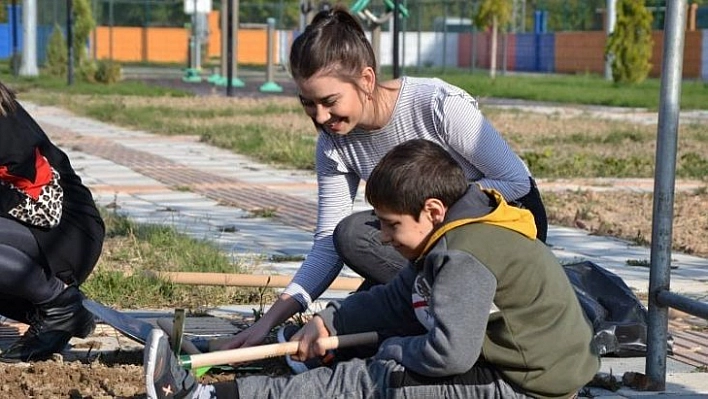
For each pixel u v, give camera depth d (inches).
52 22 3058.6
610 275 394.0
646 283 519.2
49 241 358.9
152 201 772.6
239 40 3678.6
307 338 291.4
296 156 1033.5
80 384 335.3
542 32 3442.4
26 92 2033.7
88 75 2337.6
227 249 583.2
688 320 445.7
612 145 1218.6
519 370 259.4
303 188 855.7
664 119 337.7
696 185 897.5
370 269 343.3
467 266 252.2
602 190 858.8
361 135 330.0
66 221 364.5
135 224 618.2
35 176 349.4
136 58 3595.0
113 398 320.5
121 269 492.1
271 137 1186.6
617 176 962.7
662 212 341.1
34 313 370.6
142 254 537.6
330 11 309.9
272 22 2257.6
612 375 352.5
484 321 251.3
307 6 1929.1
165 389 260.4
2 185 349.4
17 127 347.6
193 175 927.7
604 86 2438.5
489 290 252.4
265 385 270.2
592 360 267.4
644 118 1654.8
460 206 262.5
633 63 2448.3
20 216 351.9
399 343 267.4
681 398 338.6
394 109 323.3
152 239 569.9
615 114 1738.4
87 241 368.8
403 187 261.1
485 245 255.9
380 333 293.9
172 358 263.3
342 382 267.9
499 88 2300.7
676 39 335.9
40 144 358.6
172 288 459.2
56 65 2522.1
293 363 328.2
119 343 389.7
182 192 824.3
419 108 323.0
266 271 518.3
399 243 268.1
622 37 2461.9
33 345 363.6
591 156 1077.8
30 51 2508.6
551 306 259.6
